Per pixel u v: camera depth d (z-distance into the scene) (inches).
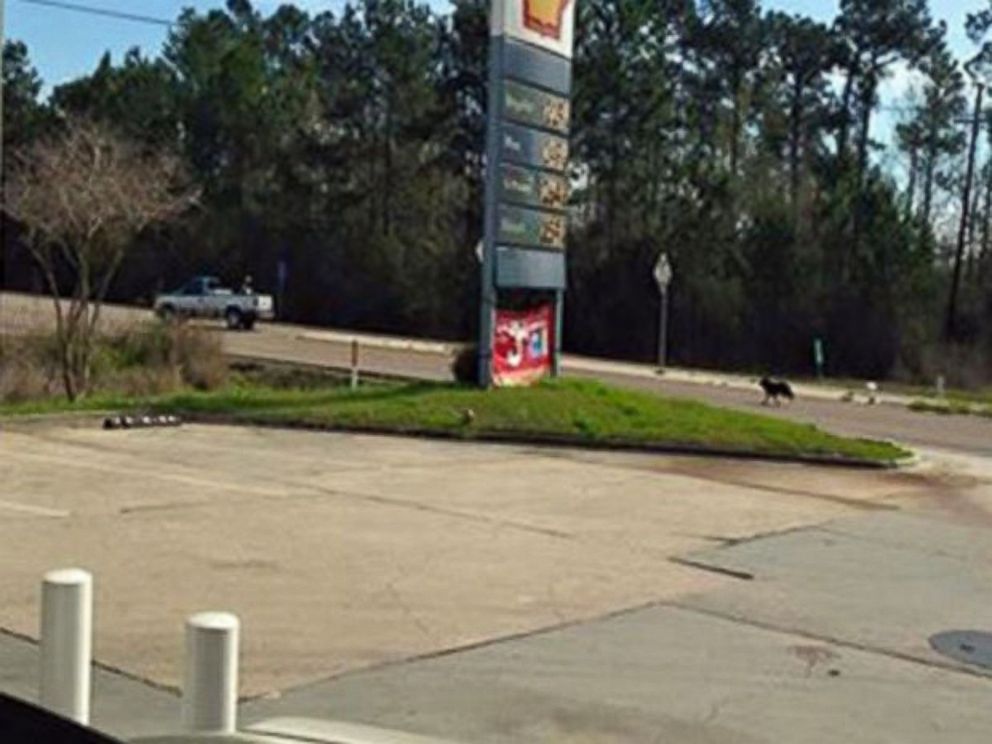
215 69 2659.9
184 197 1784.0
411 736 137.2
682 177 2234.3
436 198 2459.4
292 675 266.5
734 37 2383.1
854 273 2107.5
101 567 355.6
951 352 1994.3
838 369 2034.9
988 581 409.7
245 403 770.8
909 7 2321.6
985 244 2181.3
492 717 247.0
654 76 2242.9
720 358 2078.0
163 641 284.5
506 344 852.6
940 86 2322.8
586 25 2213.3
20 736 86.4
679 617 336.2
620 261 2148.1
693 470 647.1
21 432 655.8
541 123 856.9
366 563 381.7
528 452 682.8
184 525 423.5
